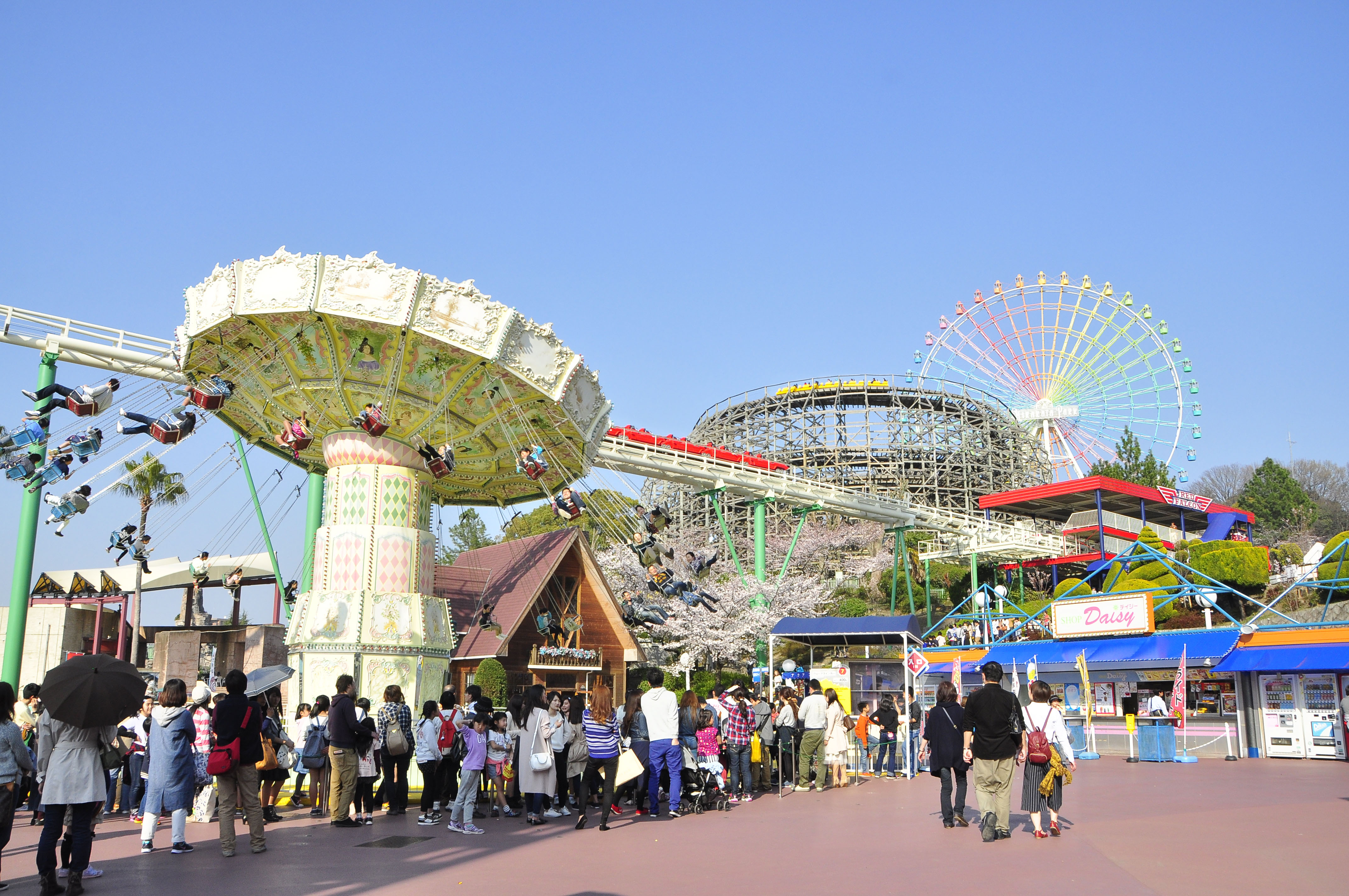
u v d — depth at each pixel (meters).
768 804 19.33
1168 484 79.44
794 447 81.75
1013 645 39.72
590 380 26.59
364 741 16.25
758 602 53.88
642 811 17.89
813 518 75.94
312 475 35.59
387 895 10.21
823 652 57.09
